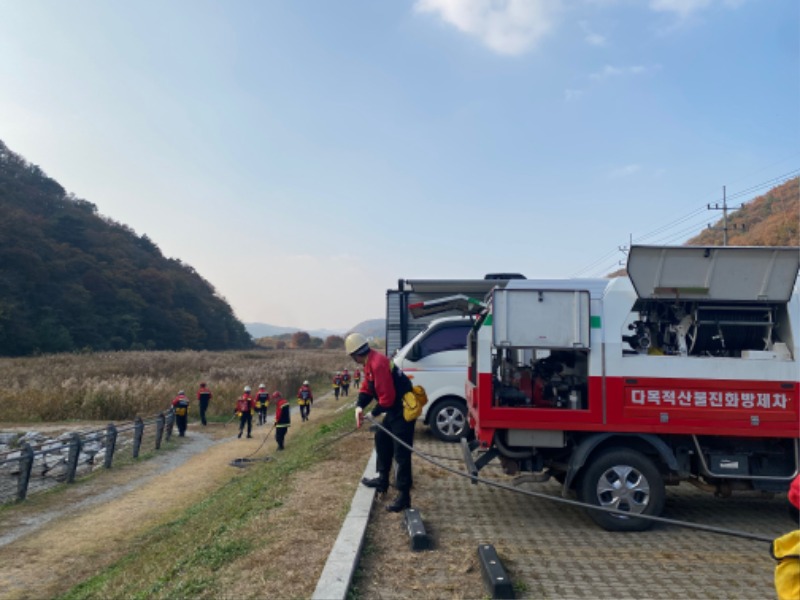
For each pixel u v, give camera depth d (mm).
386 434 7266
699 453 6391
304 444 16344
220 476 15961
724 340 6754
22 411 25297
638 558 5578
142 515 12148
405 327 15180
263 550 5527
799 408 6254
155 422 22797
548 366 7258
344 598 4402
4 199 96812
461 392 11523
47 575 8758
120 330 90875
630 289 6535
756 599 4703
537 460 6676
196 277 135750
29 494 13914
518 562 5418
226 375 41219
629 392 6379
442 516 6840
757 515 7164
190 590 4809
